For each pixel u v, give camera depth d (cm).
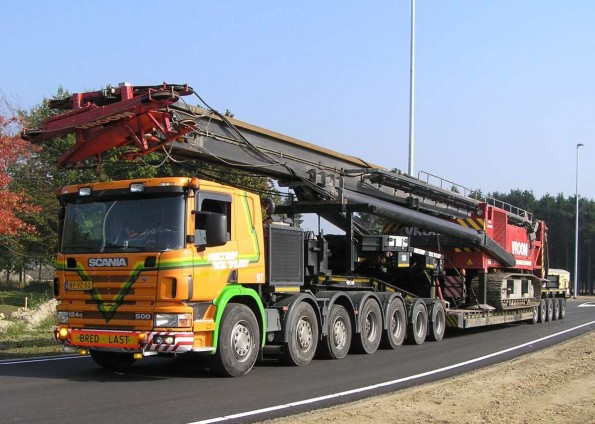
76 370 1120
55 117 1052
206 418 741
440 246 2056
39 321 2189
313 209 1493
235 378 1038
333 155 1523
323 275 1398
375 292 1581
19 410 771
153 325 942
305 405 833
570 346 1648
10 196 2248
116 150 1094
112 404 813
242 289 1062
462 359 1373
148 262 950
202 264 977
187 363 1218
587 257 8694
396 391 959
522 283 2438
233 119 1191
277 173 1359
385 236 1636
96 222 1012
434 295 1903
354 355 1425
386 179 1697
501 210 2247
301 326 1223
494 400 884
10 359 1274
